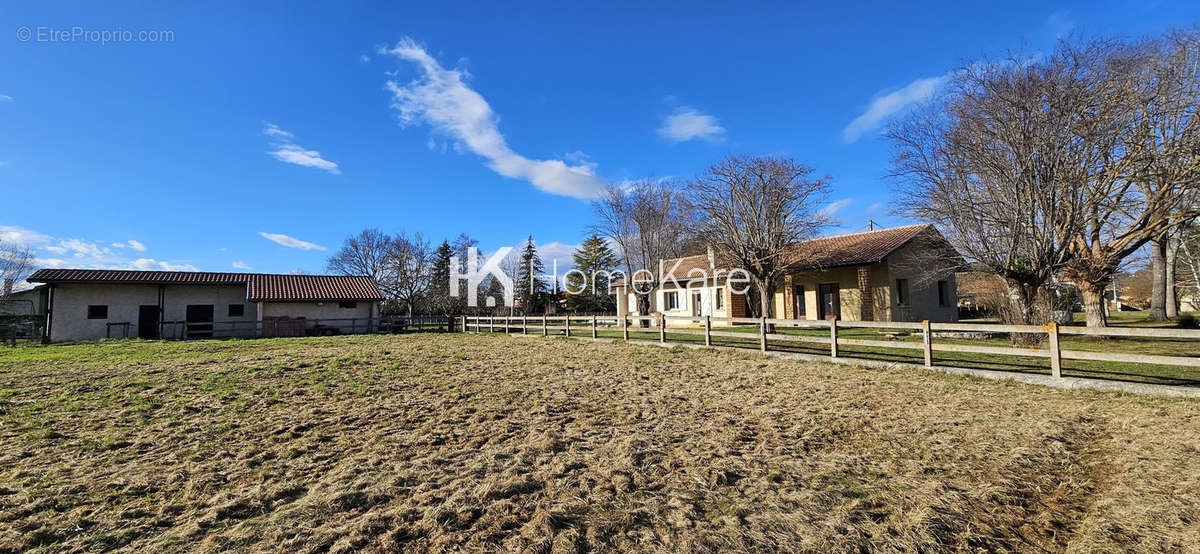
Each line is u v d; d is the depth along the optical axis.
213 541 3.40
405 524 3.64
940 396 7.54
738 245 17.62
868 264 19.36
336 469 4.82
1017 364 9.83
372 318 29.33
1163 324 19.58
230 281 28.27
